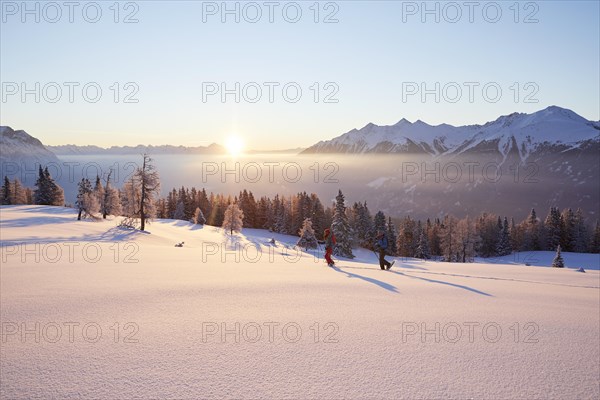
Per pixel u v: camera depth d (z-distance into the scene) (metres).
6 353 3.30
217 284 7.07
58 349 3.42
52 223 39.41
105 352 3.36
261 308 5.24
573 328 4.65
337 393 2.64
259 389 2.68
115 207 61.69
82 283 6.88
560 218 88.69
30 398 2.47
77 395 2.53
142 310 4.97
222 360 3.22
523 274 12.48
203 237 52.78
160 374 2.90
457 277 9.88
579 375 3.14
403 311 5.29
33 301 5.38
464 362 3.36
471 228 72.25
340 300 5.94
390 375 3.00
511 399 2.64
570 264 68.81
